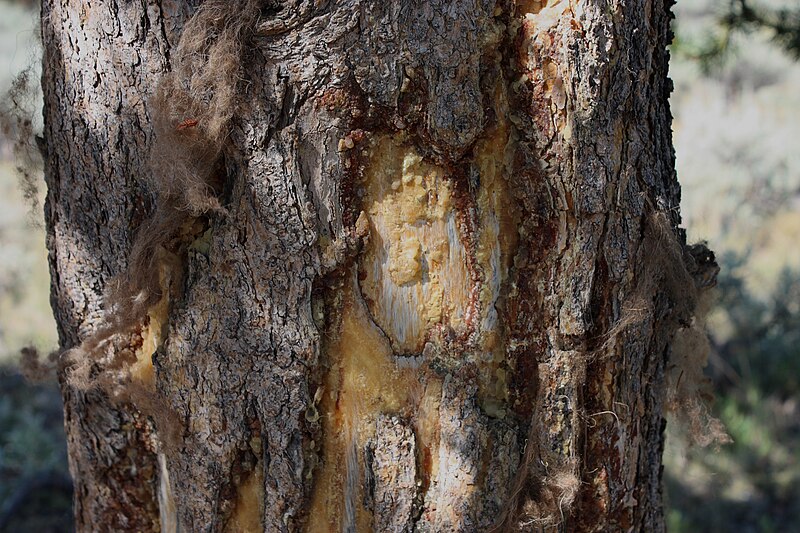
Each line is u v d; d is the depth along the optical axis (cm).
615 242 166
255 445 168
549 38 163
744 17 250
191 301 167
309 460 167
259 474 168
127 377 170
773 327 420
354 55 161
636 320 168
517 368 168
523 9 163
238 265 165
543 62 163
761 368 400
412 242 165
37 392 388
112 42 165
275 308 165
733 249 462
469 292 166
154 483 173
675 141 608
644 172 168
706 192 534
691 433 183
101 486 174
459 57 162
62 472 324
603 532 171
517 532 169
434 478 167
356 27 161
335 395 167
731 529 297
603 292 167
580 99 163
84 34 166
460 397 167
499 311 167
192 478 169
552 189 164
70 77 167
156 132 163
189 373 167
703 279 178
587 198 165
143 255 167
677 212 173
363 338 166
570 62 163
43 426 361
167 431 169
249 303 165
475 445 167
